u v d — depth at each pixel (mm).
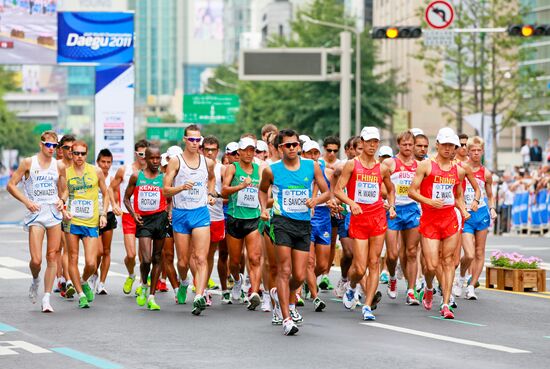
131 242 44562
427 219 37688
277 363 27391
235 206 40219
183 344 30797
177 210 38562
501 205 100250
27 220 38656
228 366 26984
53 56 104250
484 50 142000
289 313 32875
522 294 44562
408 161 41625
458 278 43281
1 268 56281
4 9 104000
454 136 37188
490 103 143875
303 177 33469
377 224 36562
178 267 39594
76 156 40562
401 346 30266
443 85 146500
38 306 40469
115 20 104188
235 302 42250
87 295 41781
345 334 32781
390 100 179625
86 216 40844
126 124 104438
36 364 27422
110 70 104500
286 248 33062
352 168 36438
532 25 84125
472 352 29125
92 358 28344
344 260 42406
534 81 144125
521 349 29688
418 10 145125
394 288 42812
